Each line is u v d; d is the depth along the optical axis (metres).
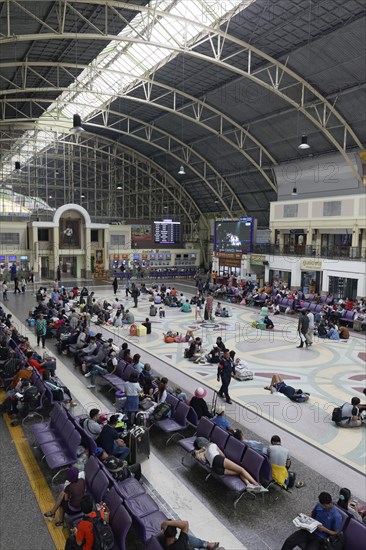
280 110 29.17
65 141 43.53
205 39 23.33
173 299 27.67
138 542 6.13
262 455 7.41
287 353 17.06
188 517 6.71
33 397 10.11
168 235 47.75
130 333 19.67
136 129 40.56
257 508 6.99
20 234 42.03
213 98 30.95
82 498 5.73
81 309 23.41
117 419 8.92
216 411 9.45
